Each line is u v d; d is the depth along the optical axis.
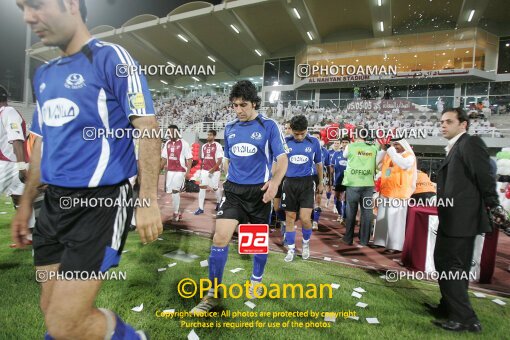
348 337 2.01
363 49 19.06
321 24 18.59
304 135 3.74
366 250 4.20
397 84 18.02
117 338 1.19
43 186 1.47
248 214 2.57
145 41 21.33
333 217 7.00
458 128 2.40
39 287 2.40
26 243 1.47
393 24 18.22
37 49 16.89
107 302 2.30
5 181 3.46
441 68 17.55
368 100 17.94
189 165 5.54
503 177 4.40
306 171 3.67
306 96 20.61
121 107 1.24
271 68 22.58
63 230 1.21
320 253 3.99
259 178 2.54
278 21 18.67
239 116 2.53
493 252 3.08
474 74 16.02
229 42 21.03
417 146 13.89
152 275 2.84
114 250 1.24
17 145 3.30
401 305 2.51
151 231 1.16
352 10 17.14
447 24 17.45
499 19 17.34
